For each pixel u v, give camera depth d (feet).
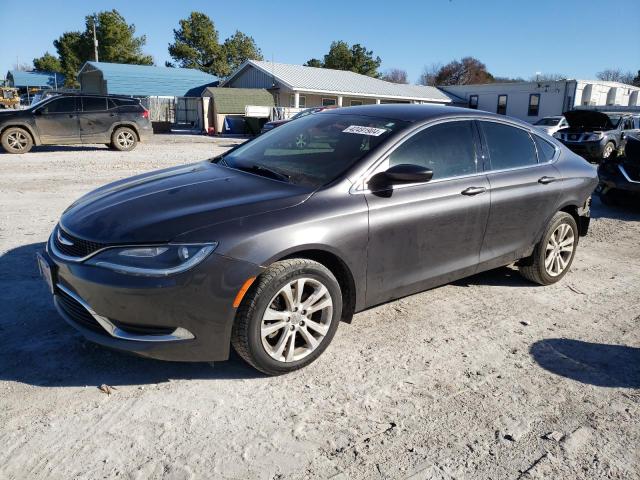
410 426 9.11
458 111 13.74
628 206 30.86
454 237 12.87
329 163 11.83
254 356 9.93
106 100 50.08
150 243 9.27
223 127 90.84
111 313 9.37
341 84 113.09
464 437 8.88
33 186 29.45
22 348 11.00
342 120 13.58
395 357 11.43
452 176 12.93
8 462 7.84
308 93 106.01
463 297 15.06
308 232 10.14
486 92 126.11
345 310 11.62
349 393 10.01
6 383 9.78
